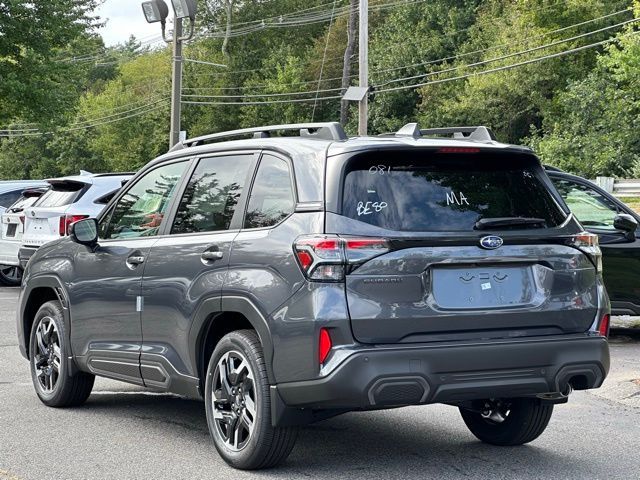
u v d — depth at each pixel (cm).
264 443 569
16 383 896
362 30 3256
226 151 650
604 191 1179
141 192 720
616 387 862
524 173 594
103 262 723
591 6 4894
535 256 569
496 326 556
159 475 579
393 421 743
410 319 537
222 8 7869
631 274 1149
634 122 4147
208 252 617
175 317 642
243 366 584
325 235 539
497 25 5456
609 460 625
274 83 7144
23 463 609
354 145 561
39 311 796
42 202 1625
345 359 523
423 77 5784
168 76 7981
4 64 3331
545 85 4984
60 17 3347
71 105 3425
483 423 670
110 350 711
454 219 558
